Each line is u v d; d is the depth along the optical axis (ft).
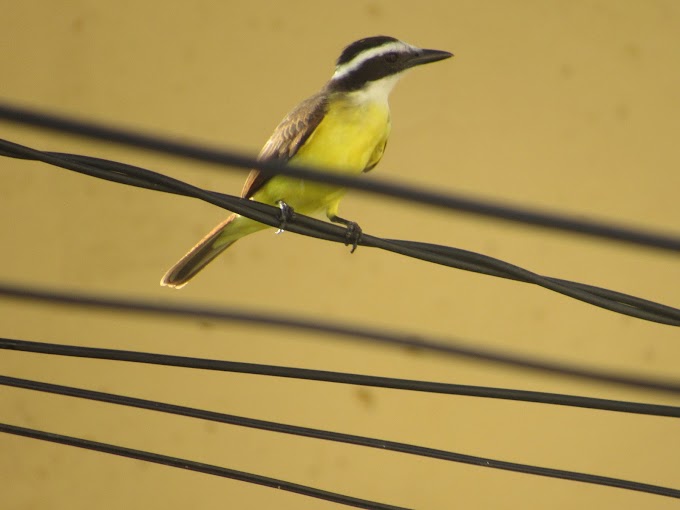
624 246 15.29
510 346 46.19
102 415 44.86
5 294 20.83
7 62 45.47
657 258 47.98
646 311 21.72
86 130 13.56
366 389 45.42
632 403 21.29
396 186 14.61
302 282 45.85
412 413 45.42
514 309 46.55
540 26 47.83
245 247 45.93
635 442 46.52
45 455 44.27
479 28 47.50
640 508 46.21
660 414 21.24
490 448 45.55
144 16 46.32
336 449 45.03
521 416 46.01
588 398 21.29
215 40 46.52
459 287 46.47
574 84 47.75
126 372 45.21
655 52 48.34
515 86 47.44
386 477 45.01
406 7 47.32
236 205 21.75
